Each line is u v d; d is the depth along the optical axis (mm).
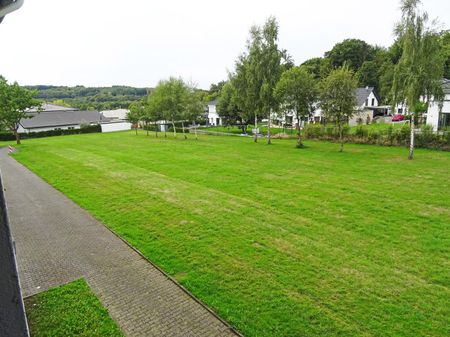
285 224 8984
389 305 5332
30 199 12203
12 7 2066
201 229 8766
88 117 60281
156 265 6844
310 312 5176
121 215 10078
